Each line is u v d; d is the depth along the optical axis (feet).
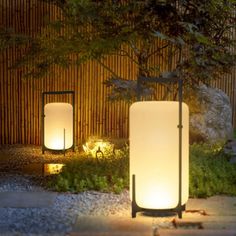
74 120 10.39
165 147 4.79
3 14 10.93
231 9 8.32
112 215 5.13
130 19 7.94
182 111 4.90
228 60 8.11
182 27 7.57
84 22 8.25
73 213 5.21
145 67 8.96
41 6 10.86
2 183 6.83
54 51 8.55
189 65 7.97
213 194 6.13
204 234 4.38
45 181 6.89
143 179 4.87
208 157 7.97
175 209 4.94
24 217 5.03
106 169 7.11
